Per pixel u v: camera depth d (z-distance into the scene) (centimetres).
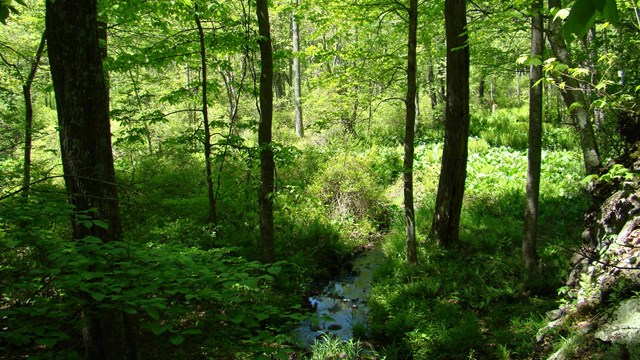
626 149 532
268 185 755
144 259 277
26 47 955
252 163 812
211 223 849
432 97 2453
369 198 1164
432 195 1185
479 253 793
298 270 794
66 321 260
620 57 711
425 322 589
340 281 830
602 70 725
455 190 827
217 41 808
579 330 416
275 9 816
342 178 1165
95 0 348
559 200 1010
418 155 1628
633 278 397
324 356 543
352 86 858
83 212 322
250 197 1003
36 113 1831
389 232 1103
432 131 2131
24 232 283
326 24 841
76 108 341
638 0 265
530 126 667
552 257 716
